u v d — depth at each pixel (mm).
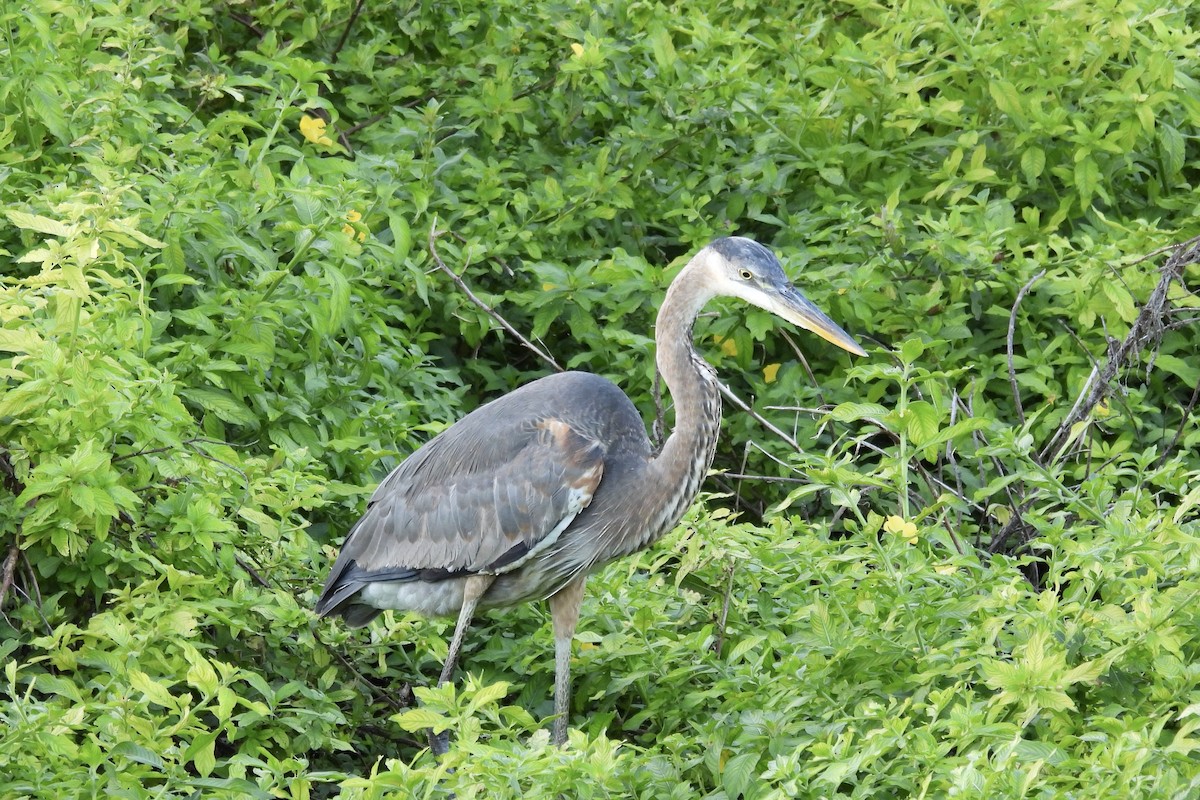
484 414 9453
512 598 9438
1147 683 7816
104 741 7320
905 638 8219
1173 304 12281
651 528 9320
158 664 8328
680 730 8820
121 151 11266
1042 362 12180
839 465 9070
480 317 12602
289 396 10867
